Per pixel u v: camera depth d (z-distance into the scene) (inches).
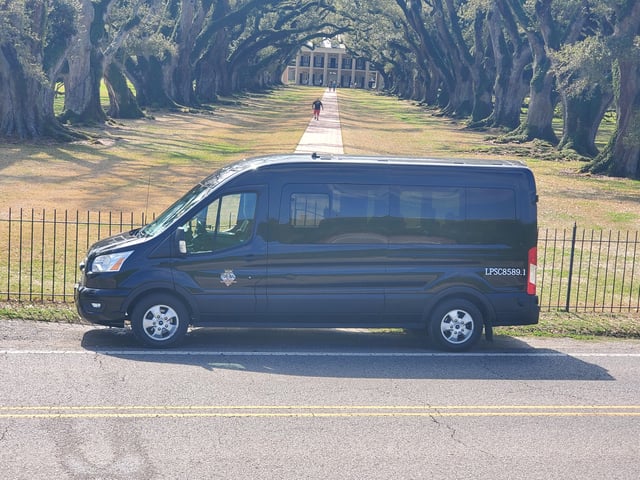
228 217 407.5
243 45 3659.0
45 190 1000.2
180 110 2706.7
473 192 422.9
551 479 260.5
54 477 244.5
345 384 354.3
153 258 401.7
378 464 265.7
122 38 2054.6
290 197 409.1
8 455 259.4
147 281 399.5
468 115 3038.9
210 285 404.8
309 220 410.6
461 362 403.5
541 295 579.8
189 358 385.4
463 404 333.4
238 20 3004.4
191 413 306.5
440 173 421.1
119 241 415.8
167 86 2787.9
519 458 277.0
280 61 4768.7
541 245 808.9
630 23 1358.3
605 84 1512.1
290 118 2691.9
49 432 280.5
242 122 2472.9
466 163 426.6
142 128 2049.7
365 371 377.4
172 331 404.2
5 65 1551.4
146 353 390.6
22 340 401.4
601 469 270.2
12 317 446.0
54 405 307.9
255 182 408.8
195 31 2925.7
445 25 2945.4
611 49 1305.4
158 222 423.2
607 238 869.8
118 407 309.1
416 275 418.9
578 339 469.7
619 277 679.1
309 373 369.4
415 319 423.8
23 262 609.3
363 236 414.3
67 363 365.4
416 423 307.4
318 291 412.2
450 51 3002.0
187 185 1096.8
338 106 3695.9
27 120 1585.9
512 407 332.5
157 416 301.4
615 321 513.0
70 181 1091.9
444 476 258.7
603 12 1589.6
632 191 1284.4
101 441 274.8
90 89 1994.3
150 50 2305.6
